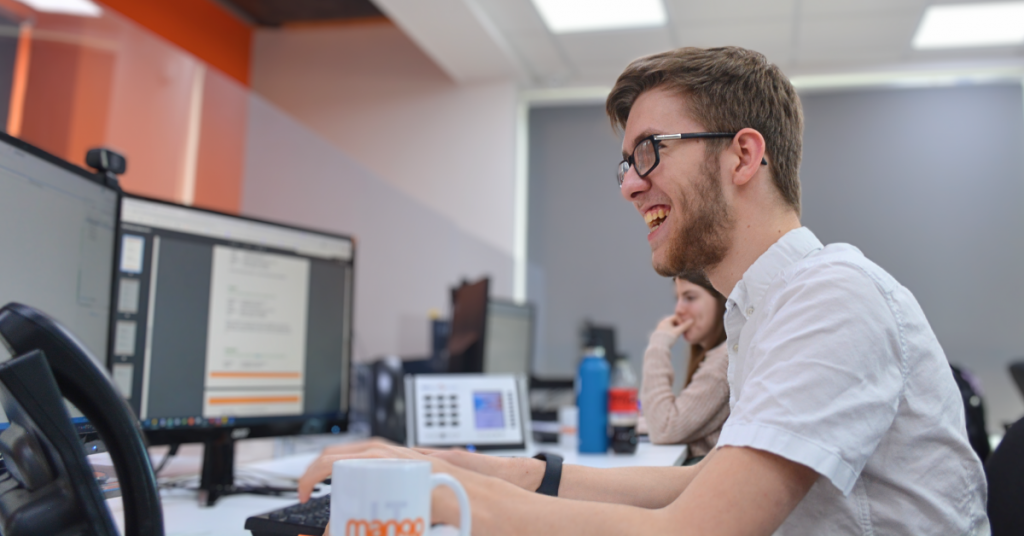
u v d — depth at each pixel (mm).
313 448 2027
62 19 3820
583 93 4613
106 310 1107
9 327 604
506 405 1755
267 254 1405
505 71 4324
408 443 1675
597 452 1614
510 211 4336
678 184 858
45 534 601
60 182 979
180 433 1223
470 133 4441
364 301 4367
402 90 4570
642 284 4406
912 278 4121
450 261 4336
